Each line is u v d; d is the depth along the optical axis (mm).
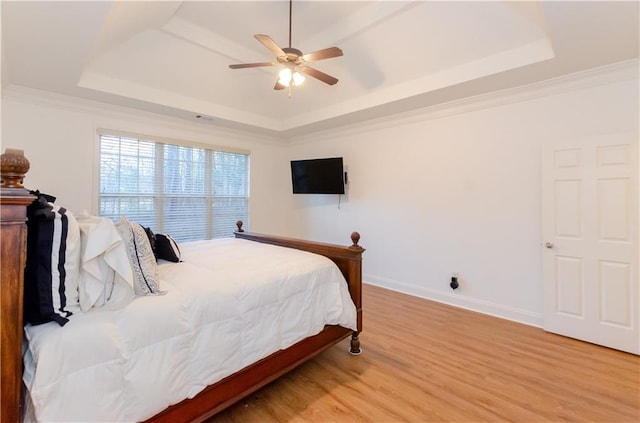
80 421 1149
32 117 3311
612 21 2025
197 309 1579
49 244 1243
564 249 2883
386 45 3260
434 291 3938
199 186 4832
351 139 4918
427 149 4004
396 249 4355
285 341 1977
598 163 2709
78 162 3609
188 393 1477
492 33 2740
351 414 1809
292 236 5906
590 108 2822
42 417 1077
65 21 2029
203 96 4145
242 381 1759
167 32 3154
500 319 3301
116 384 1250
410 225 4191
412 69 3410
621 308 2602
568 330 2857
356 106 4121
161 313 1454
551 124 3043
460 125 3695
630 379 2176
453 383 2115
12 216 1073
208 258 2498
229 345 1662
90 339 1218
